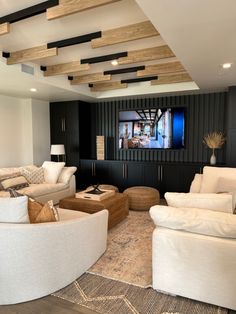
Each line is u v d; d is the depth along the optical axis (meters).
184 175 5.00
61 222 2.01
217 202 1.86
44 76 3.98
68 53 3.32
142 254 2.62
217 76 3.68
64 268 2.02
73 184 4.95
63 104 6.04
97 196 3.36
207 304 1.82
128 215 3.92
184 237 1.78
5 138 5.32
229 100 4.41
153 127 5.60
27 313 1.74
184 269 1.80
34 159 5.77
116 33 2.57
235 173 3.20
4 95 5.20
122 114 5.93
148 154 5.75
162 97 5.48
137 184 5.46
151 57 3.10
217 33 2.16
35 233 1.82
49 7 2.09
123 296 1.92
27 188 4.05
